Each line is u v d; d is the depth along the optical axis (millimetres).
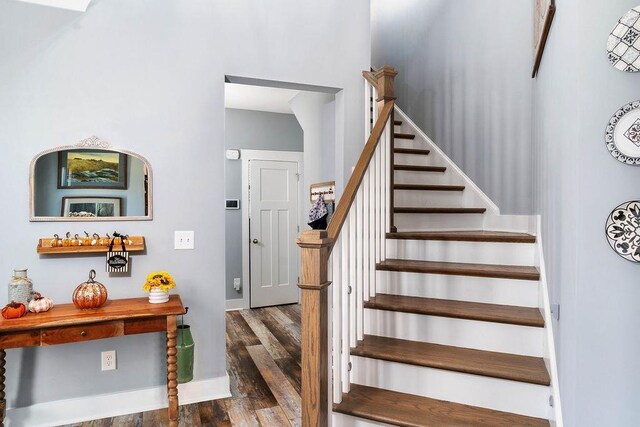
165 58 2557
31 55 2301
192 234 2627
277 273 5469
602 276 1207
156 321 2219
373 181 2375
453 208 3211
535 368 1790
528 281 2137
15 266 2283
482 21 3279
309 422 1610
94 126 2414
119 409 2469
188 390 2590
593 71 1205
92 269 2393
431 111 3998
